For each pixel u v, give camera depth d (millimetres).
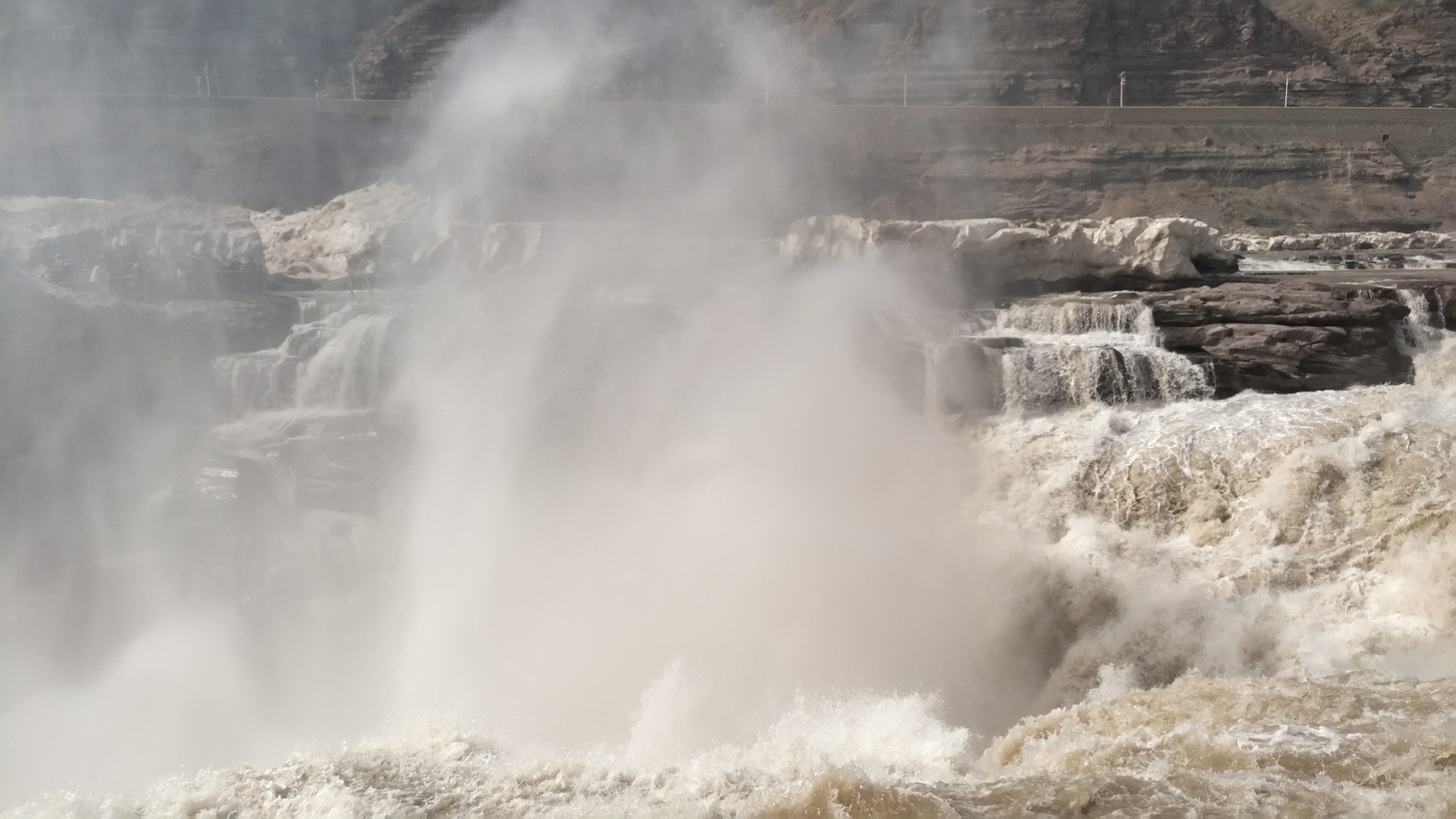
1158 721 7762
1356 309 18469
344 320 20875
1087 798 6238
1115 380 17328
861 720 10531
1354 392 15781
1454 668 9188
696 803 6500
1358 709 7488
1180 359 17531
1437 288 19266
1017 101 52531
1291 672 10570
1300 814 5902
